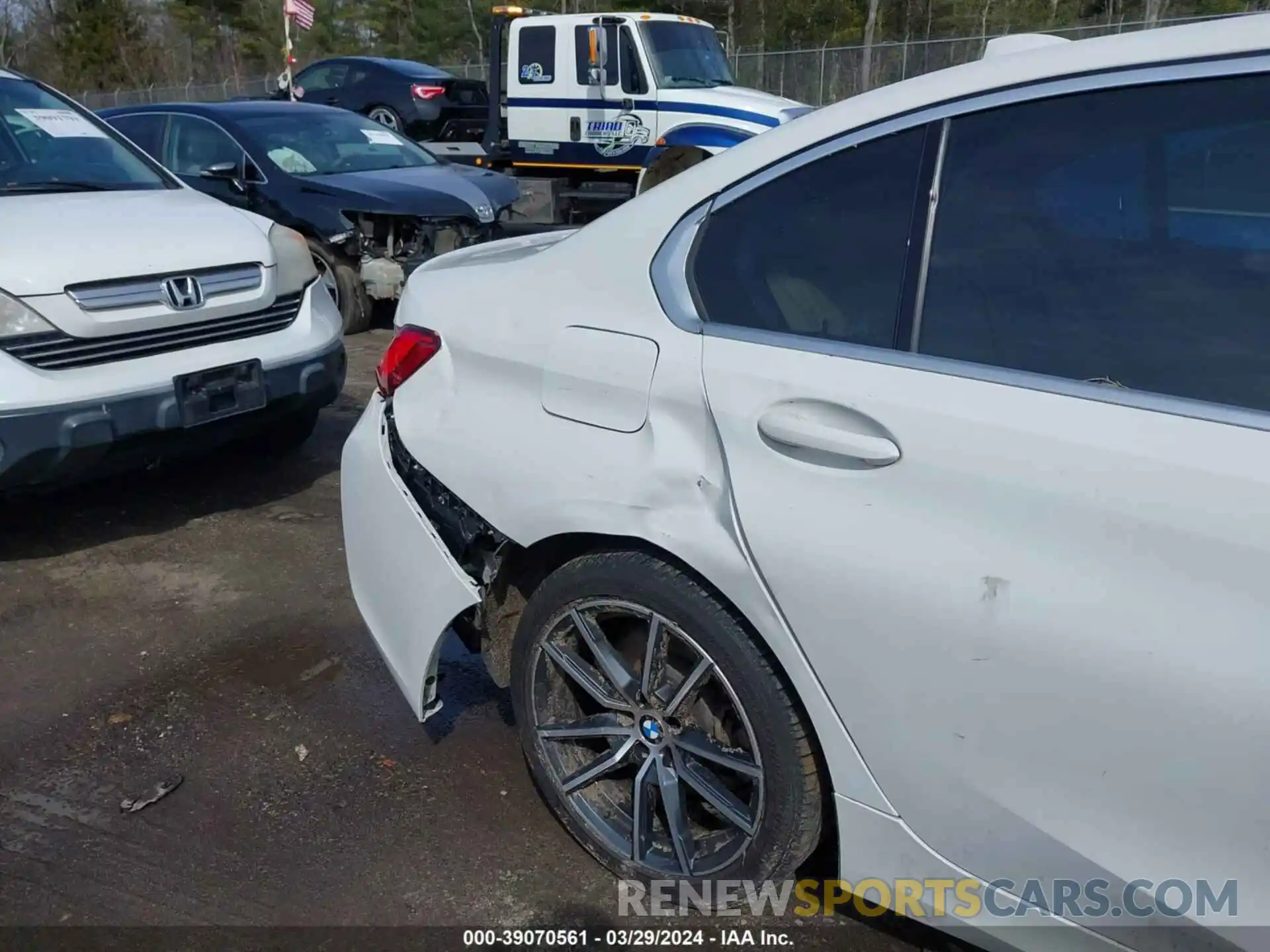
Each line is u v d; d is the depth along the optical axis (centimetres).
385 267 740
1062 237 184
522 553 245
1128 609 163
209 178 767
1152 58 179
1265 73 170
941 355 188
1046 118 187
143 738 302
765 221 212
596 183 1213
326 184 747
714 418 204
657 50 1166
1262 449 158
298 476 503
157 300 403
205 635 357
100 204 436
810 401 193
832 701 196
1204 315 171
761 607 199
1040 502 170
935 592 179
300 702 320
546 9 3850
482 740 302
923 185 196
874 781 196
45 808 272
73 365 381
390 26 4631
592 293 229
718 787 225
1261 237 171
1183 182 176
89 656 345
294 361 447
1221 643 156
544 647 241
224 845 260
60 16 4253
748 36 3278
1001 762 179
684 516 208
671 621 216
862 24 3225
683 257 219
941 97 196
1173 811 164
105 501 468
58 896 242
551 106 1223
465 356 247
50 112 501
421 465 253
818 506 191
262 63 4741
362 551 271
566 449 225
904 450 182
